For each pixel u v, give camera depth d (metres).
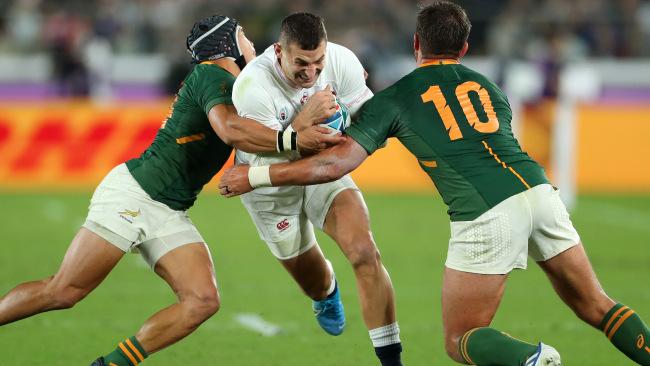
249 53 20.14
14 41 70.94
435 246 39.03
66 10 70.56
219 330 25.50
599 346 23.88
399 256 36.84
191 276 18.73
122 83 69.38
